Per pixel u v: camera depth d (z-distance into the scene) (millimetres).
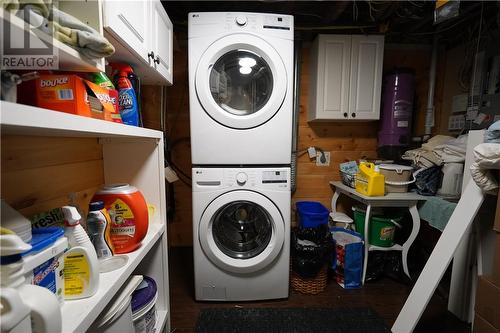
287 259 1514
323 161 2365
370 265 1816
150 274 1100
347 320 1409
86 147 1010
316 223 1751
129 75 950
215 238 1506
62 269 548
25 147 711
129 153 1085
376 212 1864
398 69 2078
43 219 630
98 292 586
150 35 1030
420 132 2387
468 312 1374
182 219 2340
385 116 2162
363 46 2039
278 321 1396
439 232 2035
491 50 1802
